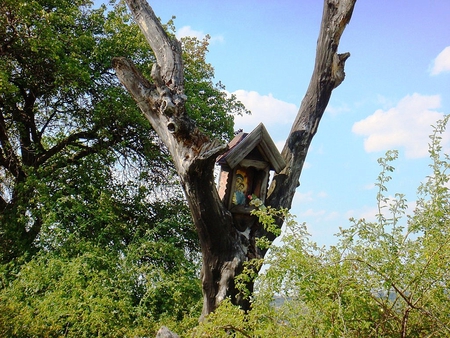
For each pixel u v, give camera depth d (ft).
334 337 10.23
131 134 46.09
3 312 16.96
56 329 17.84
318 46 21.68
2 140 41.70
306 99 21.99
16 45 38.96
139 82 19.62
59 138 49.21
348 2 20.92
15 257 33.73
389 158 11.56
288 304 11.22
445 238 10.53
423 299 10.45
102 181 40.83
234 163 19.47
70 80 40.34
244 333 11.05
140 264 31.96
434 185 11.23
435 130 11.48
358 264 10.79
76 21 45.44
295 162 21.11
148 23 20.98
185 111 18.70
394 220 11.32
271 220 13.33
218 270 19.12
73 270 23.98
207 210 18.53
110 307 21.65
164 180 47.26
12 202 39.24
